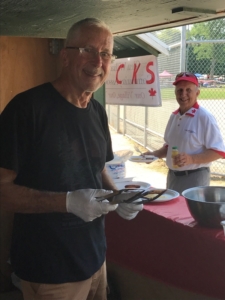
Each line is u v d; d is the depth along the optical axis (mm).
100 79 1851
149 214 2551
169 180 3740
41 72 3730
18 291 3531
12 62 3596
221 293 2199
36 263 1744
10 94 3633
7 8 2475
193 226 2268
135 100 4035
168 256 2475
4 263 3574
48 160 1712
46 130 1704
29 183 1706
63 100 1779
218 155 3459
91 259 1852
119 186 3158
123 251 2842
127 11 2699
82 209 1607
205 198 2375
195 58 8359
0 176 1633
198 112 3539
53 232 1742
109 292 3018
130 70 4070
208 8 2732
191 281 2352
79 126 1818
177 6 2623
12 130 1635
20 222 1786
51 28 3223
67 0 2311
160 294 2654
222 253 2139
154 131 8961
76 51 1792
